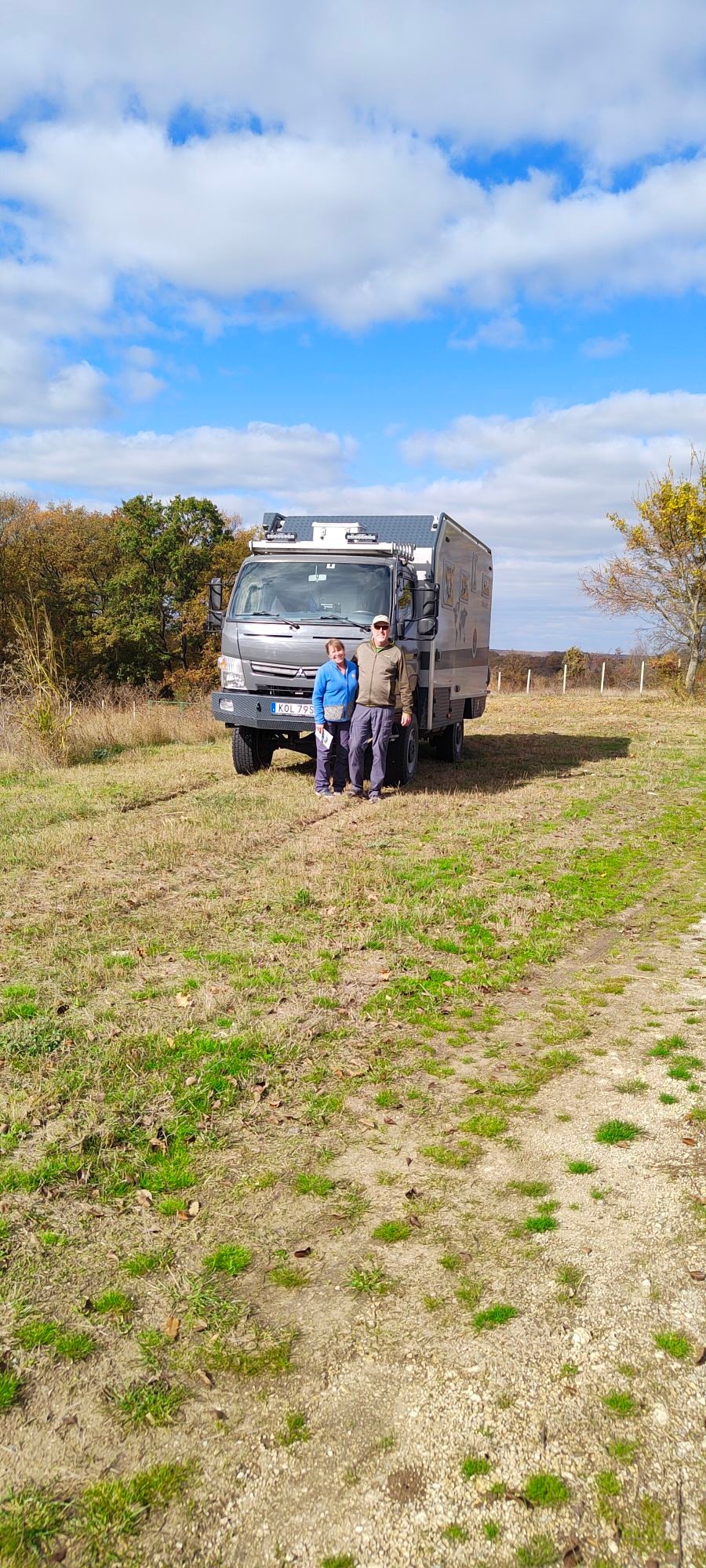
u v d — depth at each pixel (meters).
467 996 5.31
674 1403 2.50
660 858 8.71
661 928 6.64
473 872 8.02
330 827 9.70
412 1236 3.21
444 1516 2.21
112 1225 3.28
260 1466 2.35
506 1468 2.32
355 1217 3.33
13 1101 4.03
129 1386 2.59
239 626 11.52
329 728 11.04
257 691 11.55
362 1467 2.34
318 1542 2.16
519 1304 2.88
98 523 57.06
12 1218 3.29
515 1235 3.21
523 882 7.71
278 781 12.32
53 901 6.97
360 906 6.96
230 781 12.48
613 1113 4.00
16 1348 2.72
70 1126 3.86
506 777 13.40
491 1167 3.62
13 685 15.60
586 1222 3.26
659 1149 3.71
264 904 6.91
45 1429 2.46
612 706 28.03
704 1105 4.04
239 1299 2.93
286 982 5.44
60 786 12.02
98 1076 4.21
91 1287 2.97
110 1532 2.18
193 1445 2.41
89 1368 2.66
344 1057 4.54
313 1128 3.91
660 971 5.78
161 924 6.45
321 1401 2.54
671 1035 4.79
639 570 31.94
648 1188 3.46
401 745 11.77
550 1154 3.70
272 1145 3.78
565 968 5.83
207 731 18.62
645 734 19.98
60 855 8.26
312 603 11.46
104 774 13.25
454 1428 2.44
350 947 6.08
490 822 10.05
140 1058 4.43
